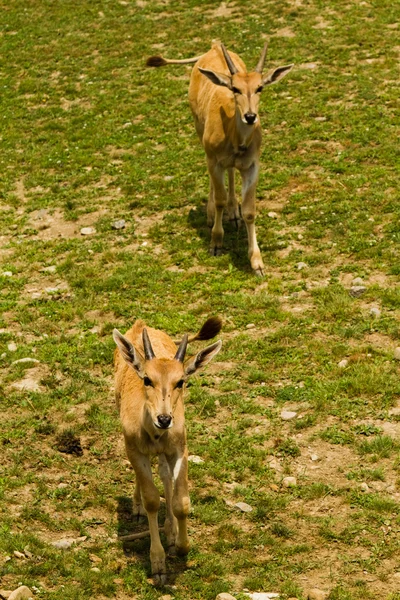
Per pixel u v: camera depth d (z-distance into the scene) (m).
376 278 16.14
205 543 10.77
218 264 17.23
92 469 12.16
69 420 13.17
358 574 10.12
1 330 15.76
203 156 21.69
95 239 18.80
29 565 10.27
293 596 9.80
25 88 26.97
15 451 12.54
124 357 10.18
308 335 14.77
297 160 20.70
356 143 21.11
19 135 24.05
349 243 17.27
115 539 10.88
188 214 19.33
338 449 12.25
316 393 13.33
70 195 20.69
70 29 31.12
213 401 13.33
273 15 29.56
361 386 13.30
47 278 17.47
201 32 29.25
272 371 14.02
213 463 12.14
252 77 16.42
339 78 24.47
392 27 27.48
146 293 16.52
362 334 14.62
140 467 10.26
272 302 15.71
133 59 28.11
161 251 18.06
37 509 11.32
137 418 10.16
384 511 11.07
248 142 16.56
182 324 15.35
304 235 17.80
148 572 10.28
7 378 14.22
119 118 24.30
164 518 11.31
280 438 12.52
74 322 15.88
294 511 11.22
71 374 14.32
